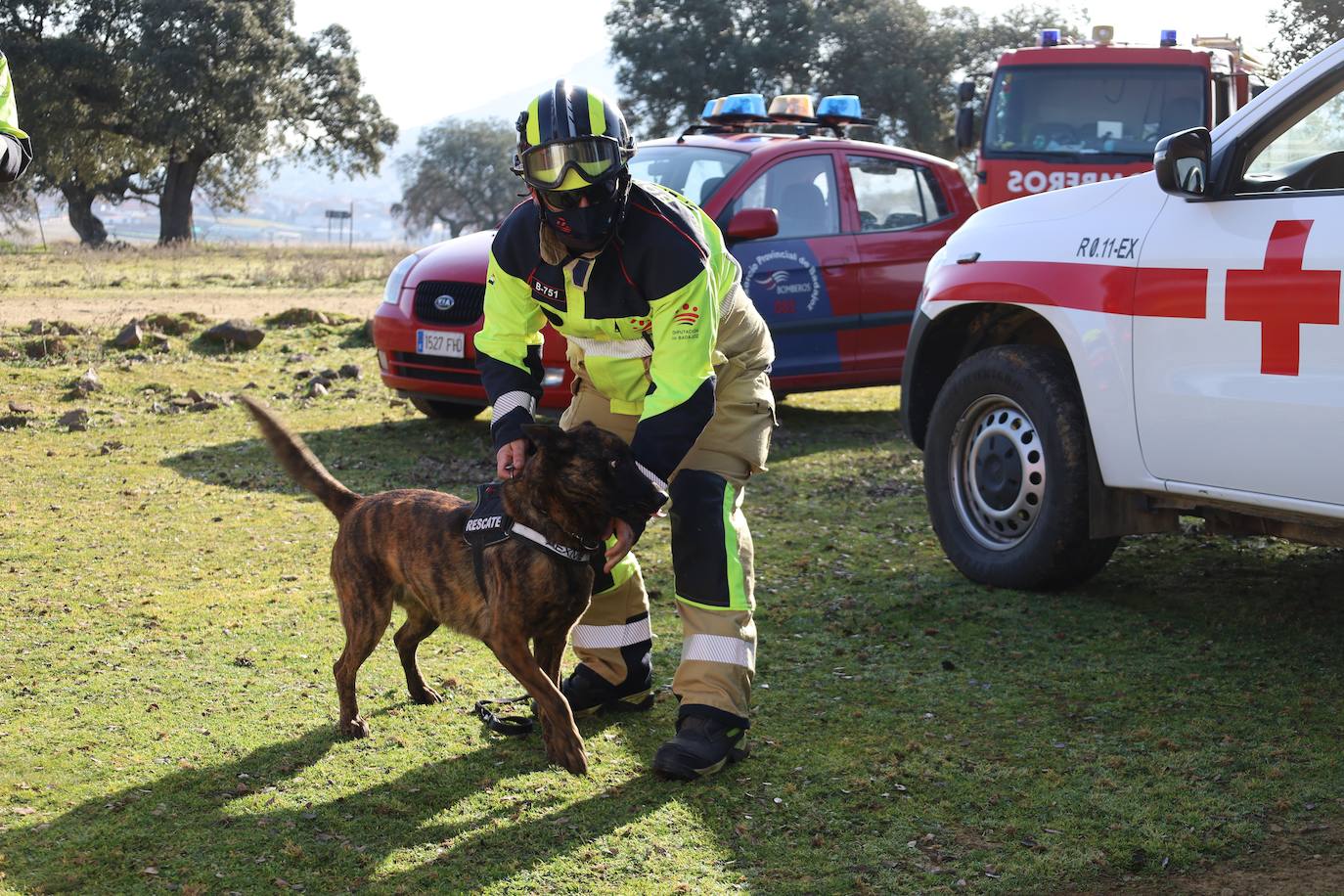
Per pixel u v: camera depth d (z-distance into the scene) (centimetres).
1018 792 343
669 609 521
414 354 848
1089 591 533
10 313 1366
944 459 567
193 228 5481
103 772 353
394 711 405
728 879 299
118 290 1802
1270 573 561
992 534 552
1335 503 404
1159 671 435
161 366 1074
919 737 383
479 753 374
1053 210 527
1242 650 454
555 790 348
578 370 388
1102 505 500
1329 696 407
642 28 5162
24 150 371
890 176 947
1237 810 330
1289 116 440
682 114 5191
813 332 889
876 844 316
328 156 5444
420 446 837
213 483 726
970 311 571
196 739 378
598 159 322
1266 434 420
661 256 341
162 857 307
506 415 368
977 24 5003
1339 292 395
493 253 375
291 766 361
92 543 596
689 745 355
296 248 3662
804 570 573
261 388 1030
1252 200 432
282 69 5022
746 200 862
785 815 334
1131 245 473
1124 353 472
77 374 1022
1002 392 535
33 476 728
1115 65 1221
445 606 371
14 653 448
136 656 448
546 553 345
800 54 4919
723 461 377
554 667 375
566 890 294
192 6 4653
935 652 460
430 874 301
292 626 484
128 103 4634
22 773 352
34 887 291
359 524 387
